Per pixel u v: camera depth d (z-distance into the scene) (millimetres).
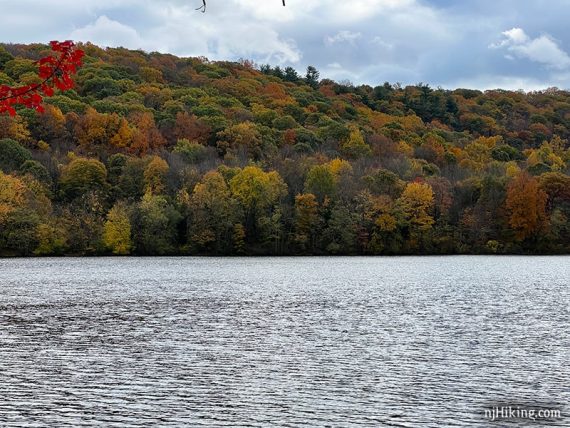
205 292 66562
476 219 134375
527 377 31688
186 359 35281
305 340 40406
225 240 128750
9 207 118062
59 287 71188
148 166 134250
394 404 27438
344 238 129875
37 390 29406
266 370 32906
